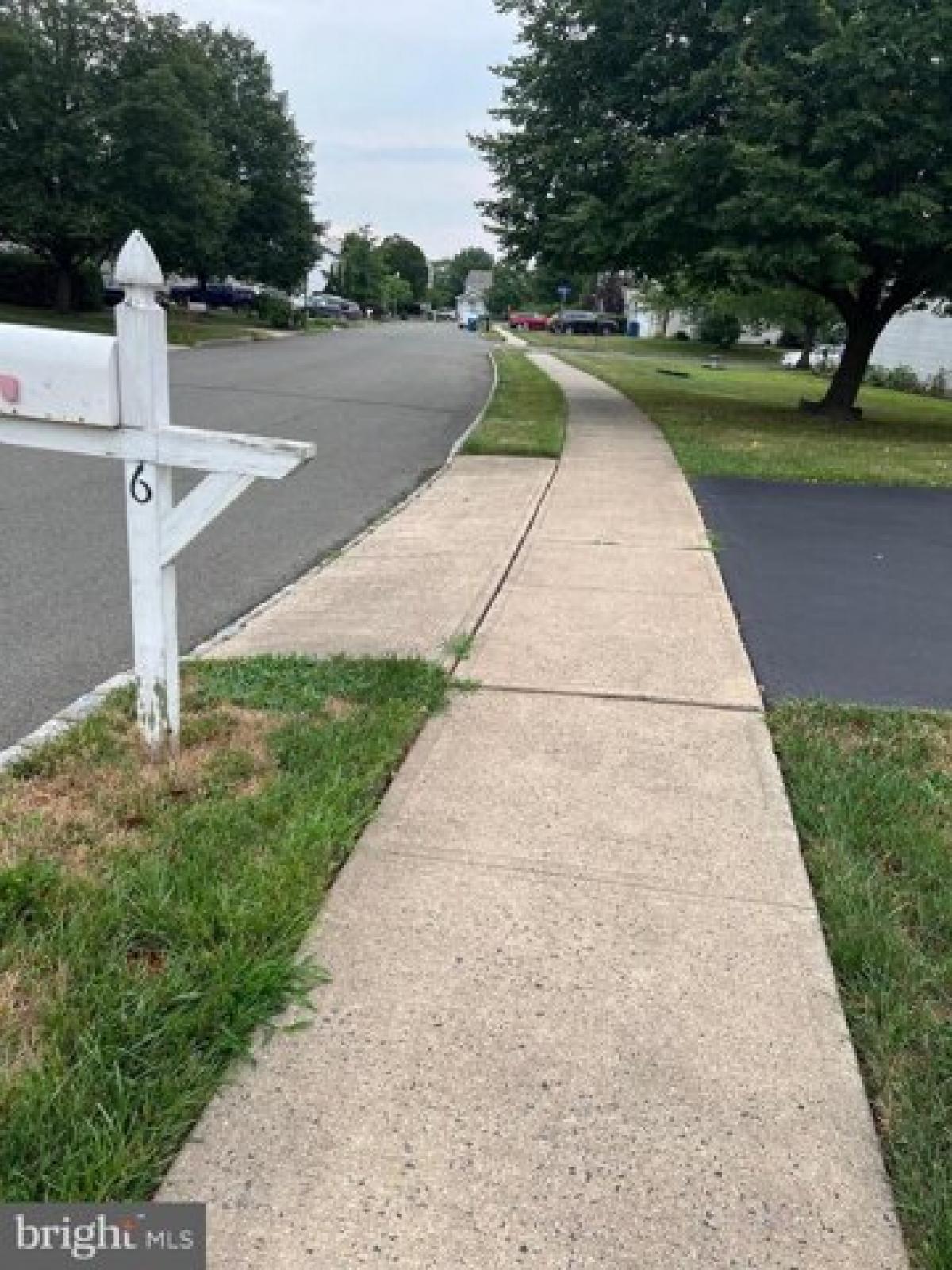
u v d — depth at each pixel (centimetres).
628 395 1920
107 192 2764
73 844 292
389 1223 184
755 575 644
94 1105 200
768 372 3550
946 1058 225
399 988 244
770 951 264
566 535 729
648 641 500
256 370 2008
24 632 498
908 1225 188
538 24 1535
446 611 538
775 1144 205
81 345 308
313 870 284
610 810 332
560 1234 184
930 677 473
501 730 388
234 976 236
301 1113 207
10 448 962
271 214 4322
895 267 1605
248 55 4200
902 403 2306
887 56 1262
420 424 1374
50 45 2650
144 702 342
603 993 246
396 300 9738
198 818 305
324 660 454
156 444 316
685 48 1454
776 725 403
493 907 277
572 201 1559
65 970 235
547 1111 210
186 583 603
